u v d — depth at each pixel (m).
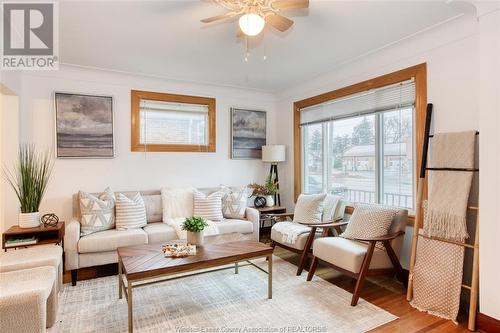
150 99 4.27
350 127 3.92
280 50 3.29
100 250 3.08
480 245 2.21
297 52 3.35
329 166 4.28
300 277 3.18
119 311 2.44
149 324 2.24
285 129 5.08
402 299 2.67
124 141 4.11
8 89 3.01
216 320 2.30
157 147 4.32
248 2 2.01
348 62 3.69
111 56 3.42
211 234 3.43
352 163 3.89
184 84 4.52
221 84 4.70
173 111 4.46
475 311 2.19
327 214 3.72
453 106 2.69
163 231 3.45
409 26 2.72
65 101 3.71
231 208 4.16
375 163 3.55
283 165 5.15
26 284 1.93
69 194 3.76
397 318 2.33
